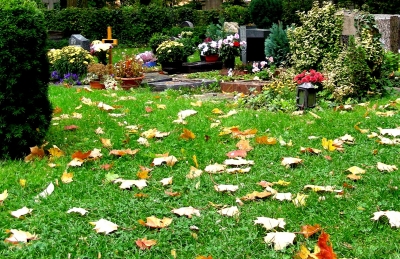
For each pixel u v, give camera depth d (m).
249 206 3.67
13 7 4.64
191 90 9.90
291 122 6.00
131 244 3.15
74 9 22.75
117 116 6.51
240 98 7.85
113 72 10.60
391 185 3.95
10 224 3.41
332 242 3.11
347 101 7.41
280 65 11.66
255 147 5.05
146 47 23.25
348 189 3.96
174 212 3.57
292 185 4.05
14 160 4.75
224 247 3.10
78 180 4.24
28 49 4.70
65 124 6.00
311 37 8.88
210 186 4.09
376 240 3.14
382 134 5.40
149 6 24.28
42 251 3.05
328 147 4.91
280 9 17.34
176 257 3.02
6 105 4.67
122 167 4.59
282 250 3.05
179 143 5.28
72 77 11.49
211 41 14.25
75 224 3.40
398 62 9.26
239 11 24.47
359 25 8.46
